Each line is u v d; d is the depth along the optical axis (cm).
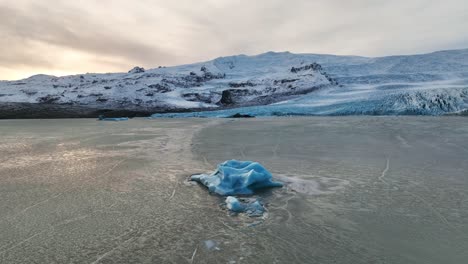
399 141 1538
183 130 2367
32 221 557
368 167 975
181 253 436
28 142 1730
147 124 3212
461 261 410
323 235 492
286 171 924
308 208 612
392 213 583
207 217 570
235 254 432
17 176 898
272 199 668
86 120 4506
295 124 2708
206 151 1318
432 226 525
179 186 779
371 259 416
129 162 1094
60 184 805
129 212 598
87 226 533
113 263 411
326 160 1094
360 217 566
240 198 677
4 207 631
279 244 461
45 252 443
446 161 1051
